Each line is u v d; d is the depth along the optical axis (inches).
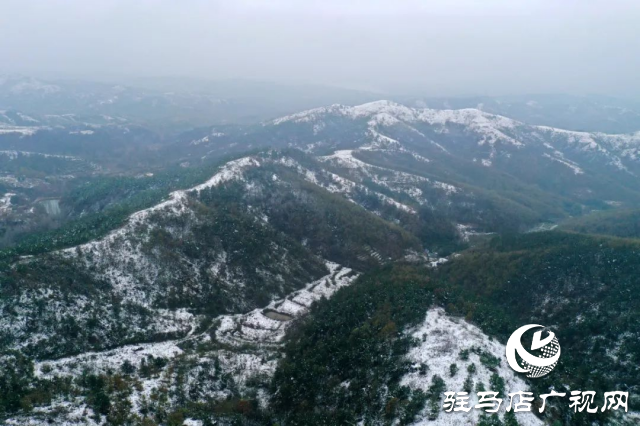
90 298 4995.1
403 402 3442.4
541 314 5482.3
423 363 3784.5
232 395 4138.8
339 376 4025.6
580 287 5551.2
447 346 3912.4
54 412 3250.5
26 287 4618.6
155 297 5526.6
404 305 4618.6
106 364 4271.7
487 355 3757.4
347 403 3703.3
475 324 4318.4
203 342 5059.1
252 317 5807.1
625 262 5600.4
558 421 3319.4
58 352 4320.9
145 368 4308.6
